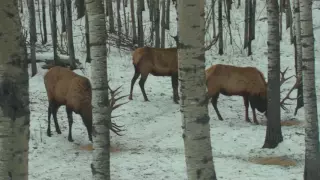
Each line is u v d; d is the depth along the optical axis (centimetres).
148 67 1623
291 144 1154
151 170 973
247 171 962
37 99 1622
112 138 1270
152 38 2658
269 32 1133
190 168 491
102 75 674
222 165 1009
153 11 2725
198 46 481
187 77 483
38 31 3150
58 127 1259
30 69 2048
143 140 1256
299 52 1479
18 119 314
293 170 971
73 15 3525
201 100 486
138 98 1684
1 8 306
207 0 3697
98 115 677
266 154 1105
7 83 309
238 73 1448
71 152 1116
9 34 309
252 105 1444
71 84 1175
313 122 808
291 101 1672
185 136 492
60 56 2225
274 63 1127
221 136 1277
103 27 670
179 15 482
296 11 1517
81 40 2767
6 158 313
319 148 880
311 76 801
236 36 2891
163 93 1772
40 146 1138
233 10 3469
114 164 1019
